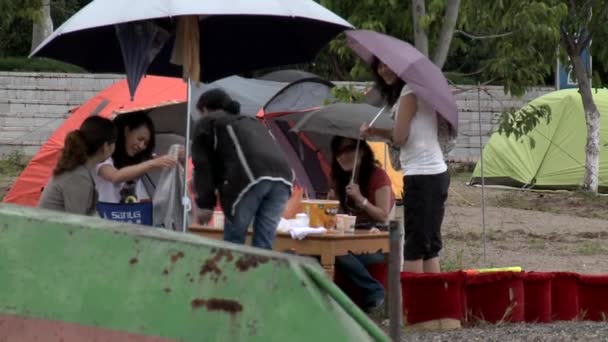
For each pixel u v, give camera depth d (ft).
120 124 69.46
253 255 30.01
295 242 68.08
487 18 83.51
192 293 29.96
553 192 172.14
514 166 178.40
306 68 201.98
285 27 70.03
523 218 139.64
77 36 67.87
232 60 72.23
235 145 62.18
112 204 65.36
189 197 78.59
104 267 30.40
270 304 29.71
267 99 106.93
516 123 93.25
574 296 69.72
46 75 230.68
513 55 84.33
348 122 73.77
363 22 85.40
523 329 64.54
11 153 225.97
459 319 65.46
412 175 65.26
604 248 111.96
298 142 95.30
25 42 274.98
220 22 69.87
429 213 65.41
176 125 98.89
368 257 74.08
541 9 81.25
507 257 103.40
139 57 61.16
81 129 58.49
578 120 174.70
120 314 30.17
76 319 30.32
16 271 30.66
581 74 168.35
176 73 73.05
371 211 72.43
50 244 30.68
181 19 63.00
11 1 137.59
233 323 29.73
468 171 220.64
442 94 64.08
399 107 64.85
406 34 87.15
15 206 33.42
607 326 66.13
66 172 57.82
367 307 73.31
